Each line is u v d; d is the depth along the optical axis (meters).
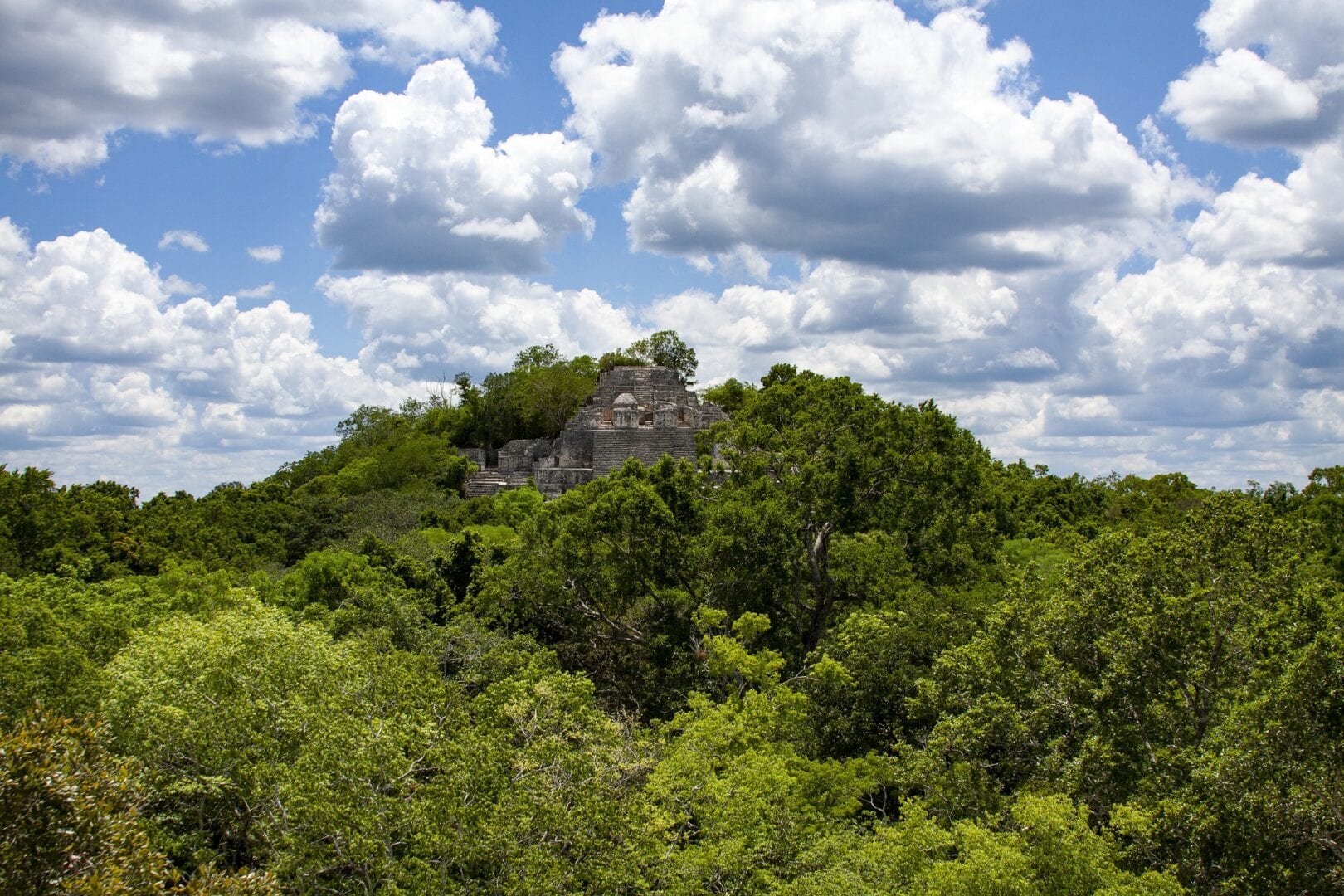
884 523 55.25
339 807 23.14
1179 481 88.38
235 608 42.09
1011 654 33.22
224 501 88.44
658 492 54.22
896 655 42.91
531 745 26.83
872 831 36.53
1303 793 25.77
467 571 60.47
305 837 24.19
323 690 29.11
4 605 37.28
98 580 61.66
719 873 28.50
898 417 54.69
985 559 56.47
